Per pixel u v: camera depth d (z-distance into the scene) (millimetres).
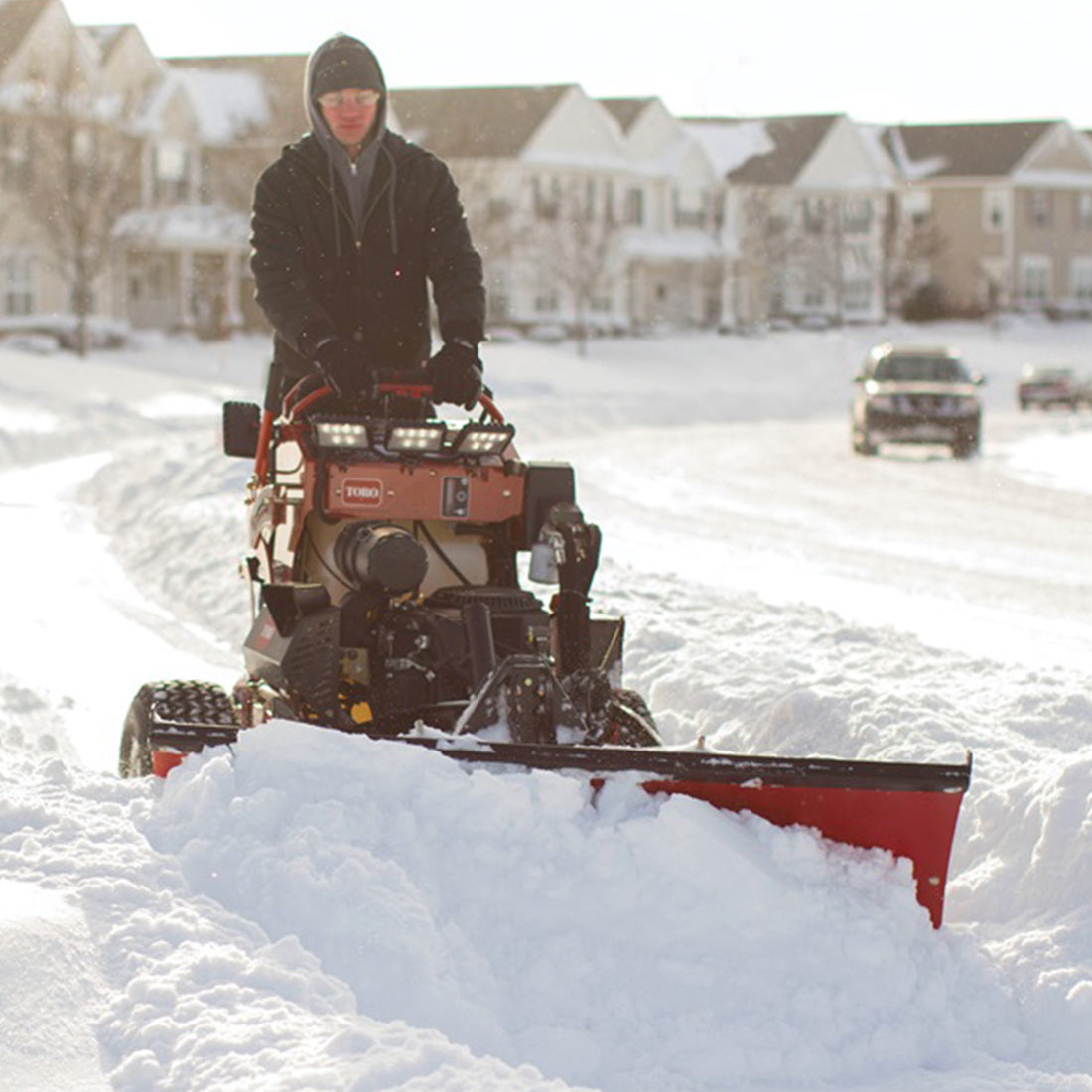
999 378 141500
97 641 21734
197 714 12242
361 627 11203
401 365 13148
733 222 172125
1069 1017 9203
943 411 61156
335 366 11688
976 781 12953
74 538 31375
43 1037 7844
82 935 8562
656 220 166625
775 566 30484
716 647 18750
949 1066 8953
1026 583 28891
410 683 11016
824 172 174625
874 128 193125
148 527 31516
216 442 47469
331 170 12789
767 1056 8633
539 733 10305
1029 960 9719
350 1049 7621
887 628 20547
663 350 144250
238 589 24531
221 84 132375
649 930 9211
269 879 9133
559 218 146625
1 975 8086
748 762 9570
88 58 114688
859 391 64062
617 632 11477
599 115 154375
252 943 8758
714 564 30328
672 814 9438
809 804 9672
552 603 11352
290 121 128625
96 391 80500
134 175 119000
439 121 147125
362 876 9055
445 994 8617
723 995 8953
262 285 12445
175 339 125000
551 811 9508
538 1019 8797
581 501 41969
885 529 37281
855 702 15125
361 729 11008
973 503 43531
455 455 11695
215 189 128625
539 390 104625
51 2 110375
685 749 10070
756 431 83375
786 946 9203
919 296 180125
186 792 9844
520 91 150375
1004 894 10883
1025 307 182500
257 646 11500
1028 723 15062
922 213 186000
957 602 26484
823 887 9469
